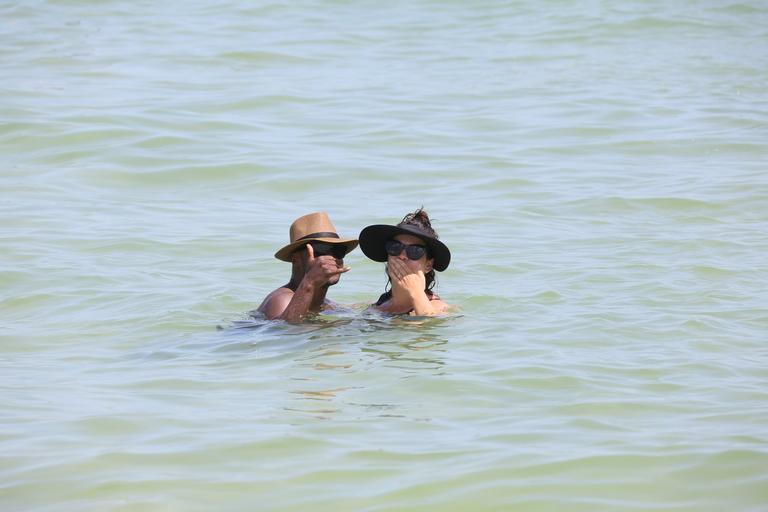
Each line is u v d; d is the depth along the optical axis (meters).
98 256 39.41
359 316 31.67
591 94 66.75
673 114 61.81
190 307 33.56
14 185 48.75
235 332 30.56
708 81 69.94
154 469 20.62
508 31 87.25
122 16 92.19
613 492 19.47
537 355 27.77
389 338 29.39
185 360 28.09
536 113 62.25
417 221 31.56
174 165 51.78
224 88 67.25
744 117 60.62
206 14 93.38
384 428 22.69
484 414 23.56
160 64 74.38
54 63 74.12
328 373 26.50
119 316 32.81
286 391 25.20
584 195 47.28
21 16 91.31
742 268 36.88
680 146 55.38
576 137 57.41
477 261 38.56
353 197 47.41
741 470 20.27
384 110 62.66
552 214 44.81
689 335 29.56
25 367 27.86
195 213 45.28
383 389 25.22
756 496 19.22
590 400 24.36
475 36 85.81
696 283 35.22
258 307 33.41
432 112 62.44
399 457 21.09
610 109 62.91
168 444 21.89
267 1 98.94
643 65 75.12
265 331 30.36
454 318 31.61
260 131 57.75
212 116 60.34
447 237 41.72
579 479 19.98
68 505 19.12
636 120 60.59
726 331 29.95
